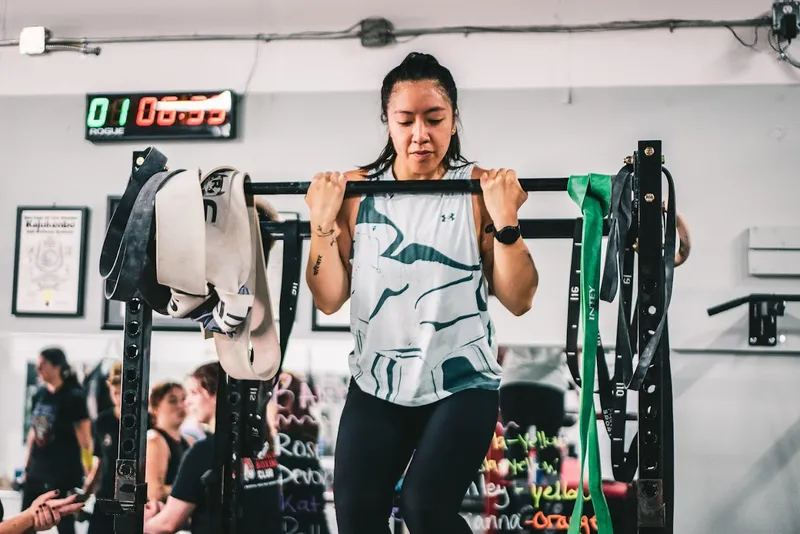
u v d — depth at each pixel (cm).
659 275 152
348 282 183
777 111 309
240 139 330
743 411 301
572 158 314
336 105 326
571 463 300
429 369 162
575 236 207
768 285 304
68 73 340
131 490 161
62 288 333
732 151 310
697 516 299
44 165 340
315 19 329
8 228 340
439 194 174
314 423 313
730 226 308
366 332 169
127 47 338
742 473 299
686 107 312
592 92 315
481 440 153
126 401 165
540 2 319
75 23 340
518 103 318
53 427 328
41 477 325
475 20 321
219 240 168
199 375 321
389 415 161
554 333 309
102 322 331
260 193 175
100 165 338
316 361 316
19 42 342
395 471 155
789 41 307
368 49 326
